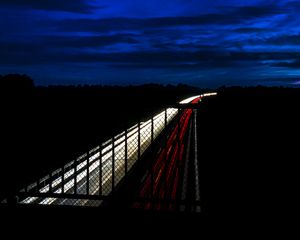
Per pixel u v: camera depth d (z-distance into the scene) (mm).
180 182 12438
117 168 12844
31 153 12547
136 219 5926
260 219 5766
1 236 5664
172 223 5816
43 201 9180
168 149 18719
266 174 11242
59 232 5785
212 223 5754
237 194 8359
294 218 5797
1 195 6250
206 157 16703
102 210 6055
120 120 11367
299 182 9734
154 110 7207
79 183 11031
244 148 15922
